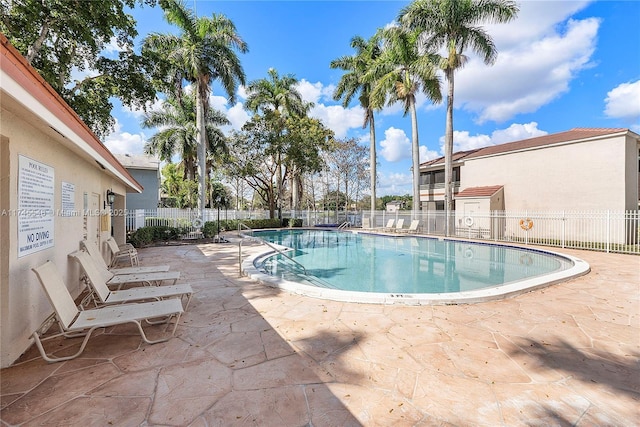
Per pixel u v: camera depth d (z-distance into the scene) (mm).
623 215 12062
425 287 7379
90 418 2170
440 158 25578
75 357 3098
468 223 16812
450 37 16375
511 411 2271
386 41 19094
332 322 4105
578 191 15078
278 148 23078
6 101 2512
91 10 9562
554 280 6246
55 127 2688
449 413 2248
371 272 9117
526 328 3896
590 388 2578
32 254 3449
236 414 2227
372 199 23297
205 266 8375
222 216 25516
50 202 3996
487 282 7895
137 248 12445
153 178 23312
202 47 18672
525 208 17109
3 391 2490
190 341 3518
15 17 9297
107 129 14875
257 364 2979
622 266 8430
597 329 3865
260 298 5254
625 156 13781
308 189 42656
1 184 2920
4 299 2891
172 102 24641
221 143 26078
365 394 2486
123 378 2713
